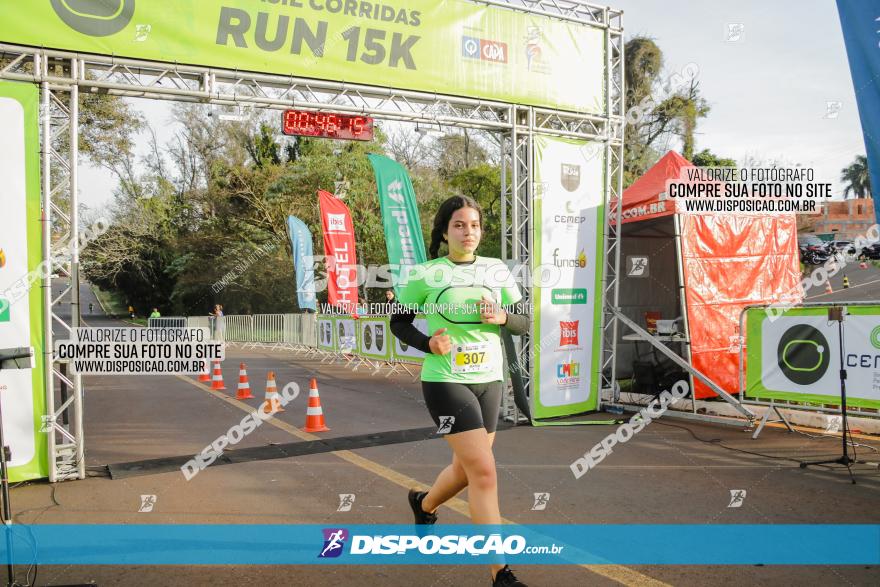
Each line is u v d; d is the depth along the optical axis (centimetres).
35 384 526
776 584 304
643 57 2505
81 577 325
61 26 539
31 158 530
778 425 706
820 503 429
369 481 508
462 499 452
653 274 1069
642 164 2583
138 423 809
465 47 731
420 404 929
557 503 438
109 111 2306
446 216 308
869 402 576
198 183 3231
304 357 1842
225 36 607
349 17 663
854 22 588
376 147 2645
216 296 3234
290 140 3050
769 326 652
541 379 773
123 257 3372
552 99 788
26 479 518
